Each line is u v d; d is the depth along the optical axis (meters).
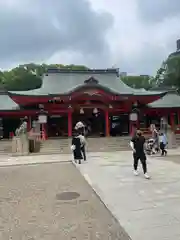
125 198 9.57
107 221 7.66
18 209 9.09
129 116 35.28
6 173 15.95
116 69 42.22
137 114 33.94
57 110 32.91
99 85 31.84
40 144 27.75
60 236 6.75
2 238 6.77
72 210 8.72
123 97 32.84
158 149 22.28
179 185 11.09
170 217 7.60
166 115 38.84
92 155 22.28
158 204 8.76
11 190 11.74
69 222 7.69
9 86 58.44
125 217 7.76
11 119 38.00
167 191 10.25
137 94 33.19
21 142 25.31
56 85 37.28
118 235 6.67
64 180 13.16
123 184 11.55
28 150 25.52
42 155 24.28
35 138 28.28
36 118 35.97
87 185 11.95
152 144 21.83
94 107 33.38
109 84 39.00
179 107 37.38
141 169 14.83
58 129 38.00
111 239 6.45
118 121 39.78
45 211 8.75
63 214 8.38
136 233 6.64
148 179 12.27
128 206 8.70
